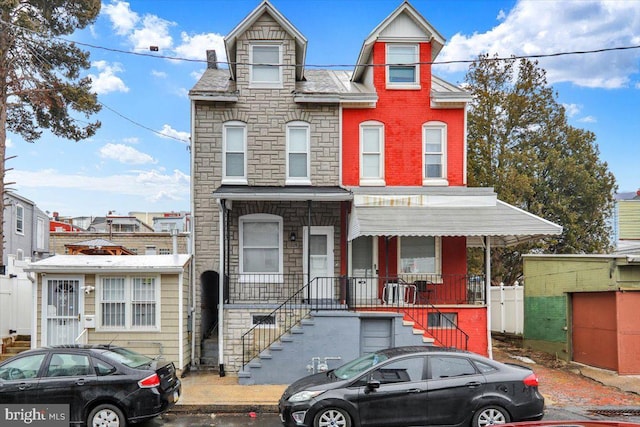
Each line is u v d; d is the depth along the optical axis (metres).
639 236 26.20
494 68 22.33
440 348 8.65
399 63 15.35
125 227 45.59
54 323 12.55
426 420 7.78
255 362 11.88
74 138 17.88
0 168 15.79
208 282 15.27
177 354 12.59
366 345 12.44
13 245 25.67
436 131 15.39
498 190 21.31
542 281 15.58
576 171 23.00
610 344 12.68
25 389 7.83
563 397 10.55
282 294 14.50
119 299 12.68
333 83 16.30
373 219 12.99
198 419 9.25
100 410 7.89
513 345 17.12
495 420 7.75
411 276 14.79
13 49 15.88
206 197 14.53
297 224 14.69
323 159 14.90
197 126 14.64
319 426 7.77
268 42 14.92
